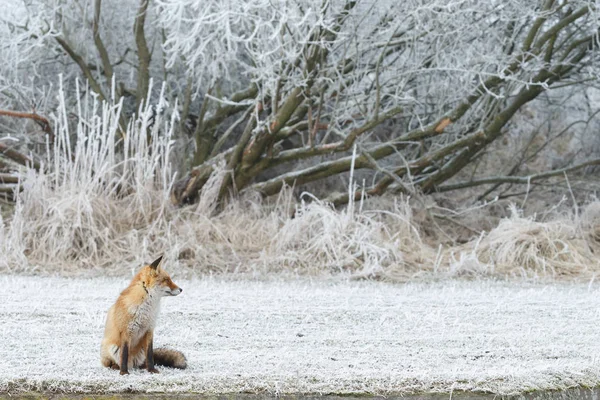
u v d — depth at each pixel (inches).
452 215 938.7
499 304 546.3
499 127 900.6
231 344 404.8
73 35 937.5
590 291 658.8
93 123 804.6
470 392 330.3
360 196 903.7
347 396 322.3
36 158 908.6
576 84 986.7
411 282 714.2
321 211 794.8
